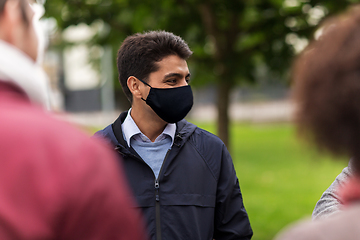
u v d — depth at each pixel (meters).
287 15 5.42
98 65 12.58
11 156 0.70
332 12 4.93
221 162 1.96
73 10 5.34
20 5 0.80
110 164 0.76
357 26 0.75
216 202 1.92
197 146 1.95
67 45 8.48
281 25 5.53
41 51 0.87
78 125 0.80
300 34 5.43
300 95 0.80
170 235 1.77
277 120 24.58
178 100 1.91
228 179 1.94
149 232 1.77
